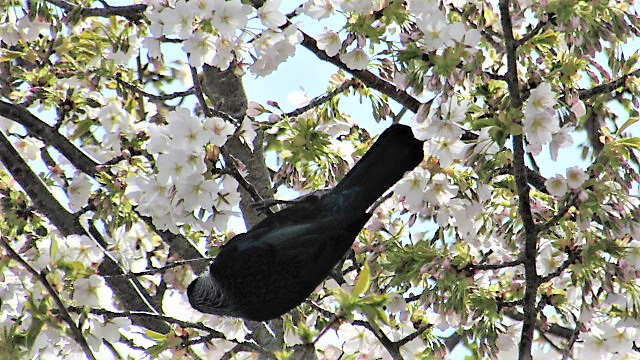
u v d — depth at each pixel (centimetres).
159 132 1007
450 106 949
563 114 1026
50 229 1220
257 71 1100
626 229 962
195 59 1053
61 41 1235
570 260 1003
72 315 1044
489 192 1048
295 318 1140
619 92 1141
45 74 1243
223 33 1019
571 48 973
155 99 1236
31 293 982
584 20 926
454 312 1030
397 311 1111
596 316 1138
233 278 827
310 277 820
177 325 1130
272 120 1148
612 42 966
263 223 836
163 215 1029
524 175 910
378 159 816
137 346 1183
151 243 1287
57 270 1014
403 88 986
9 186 1212
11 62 1280
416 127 962
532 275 986
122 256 1219
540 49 1028
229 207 1012
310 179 1161
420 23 952
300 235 810
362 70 1164
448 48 916
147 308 1227
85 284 1033
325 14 1078
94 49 1249
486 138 970
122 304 1222
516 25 1069
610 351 1132
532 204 1035
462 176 1045
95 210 1170
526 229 951
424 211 1041
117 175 1138
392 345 1096
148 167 1147
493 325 1071
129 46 1215
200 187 984
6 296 1061
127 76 1295
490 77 913
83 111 1252
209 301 882
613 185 979
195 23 1052
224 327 1190
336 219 811
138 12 1142
